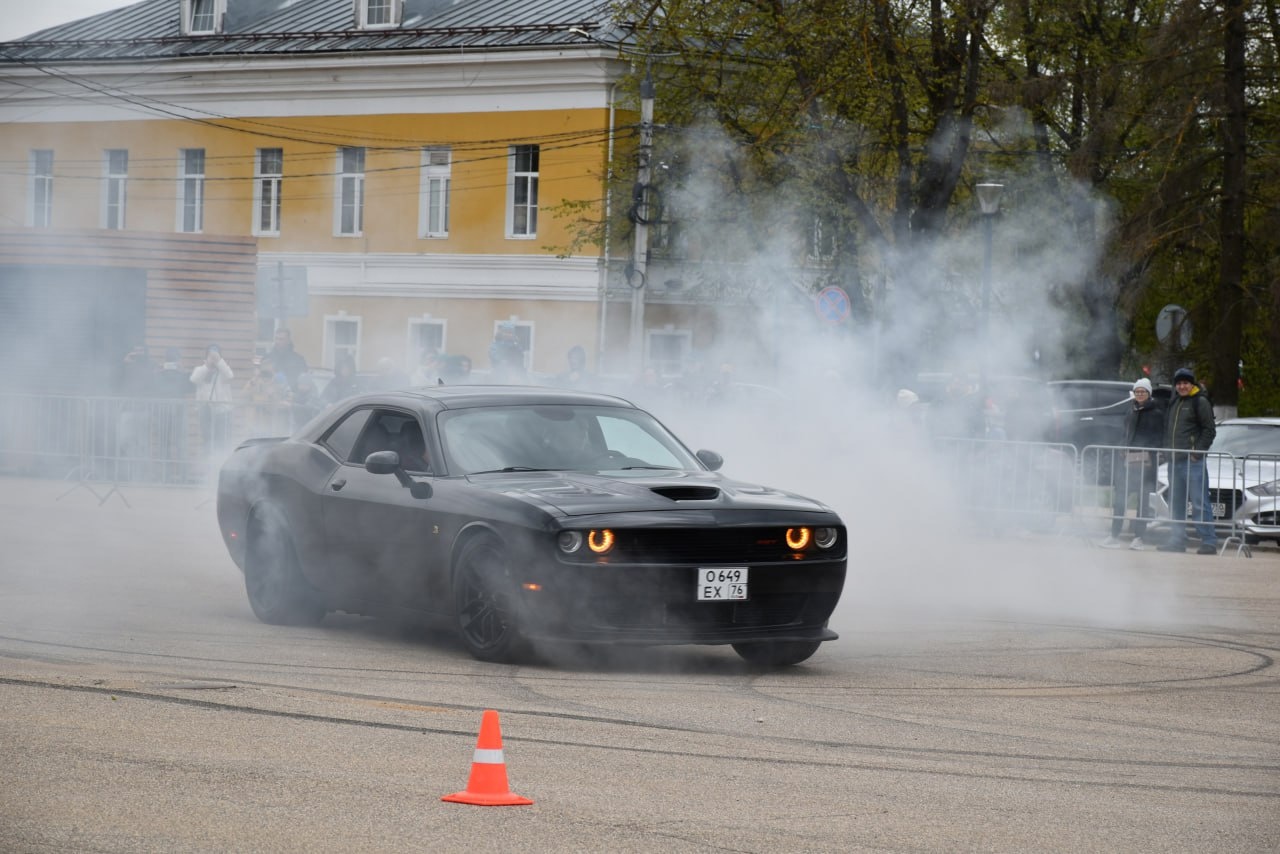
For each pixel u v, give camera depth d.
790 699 9.69
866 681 10.49
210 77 51.72
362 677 9.98
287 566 12.24
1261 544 23.84
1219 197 36.53
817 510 10.80
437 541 10.87
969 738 8.64
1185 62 36.12
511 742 8.07
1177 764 8.16
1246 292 35.81
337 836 6.17
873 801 7.08
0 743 7.64
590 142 45.75
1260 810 7.20
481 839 6.20
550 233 46.72
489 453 11.30
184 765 7.30
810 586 10.59
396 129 48.91
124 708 8.60
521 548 10.20
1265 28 36.62
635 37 41.22
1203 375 36.25
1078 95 40.94
